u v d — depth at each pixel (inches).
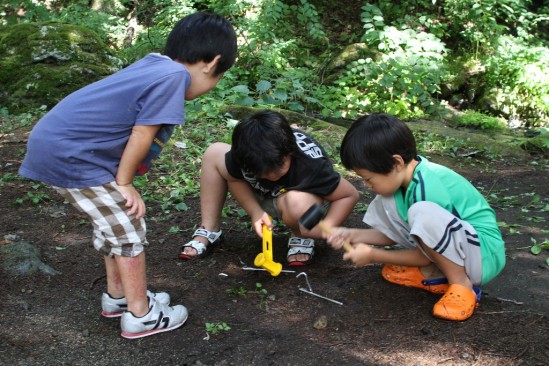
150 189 167.3
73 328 99.0
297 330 99.2
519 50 355.9
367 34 340.2
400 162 98.6
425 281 111.2
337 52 364.8
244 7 352.5
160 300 104.1
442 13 407.5
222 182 126.2
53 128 87.2
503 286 115.8
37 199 154.4
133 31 374.3
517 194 184.9
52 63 265.4
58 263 122.2
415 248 106.0
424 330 98.3
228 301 108.8
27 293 109.0
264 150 103.7
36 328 98.3
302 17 364.8
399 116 319.9
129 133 88.7
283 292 112.3
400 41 335.3
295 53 364.5
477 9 374.9
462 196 105.5
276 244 135.6
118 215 89.6
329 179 117.1
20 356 90.6
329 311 105.2
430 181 101.7
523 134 313.3
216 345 94.7
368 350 93.3
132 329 95.2
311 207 106.1
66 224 142.6
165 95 85.8
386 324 100.7
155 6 396.5
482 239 103.1
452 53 385.1
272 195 121.0
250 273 120.1
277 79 299.4
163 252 128.6
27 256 118.2
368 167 98.3
